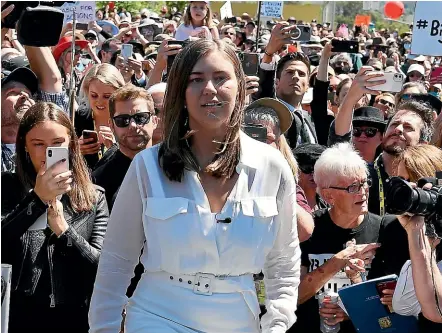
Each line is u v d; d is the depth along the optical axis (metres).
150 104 4.65
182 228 2.76
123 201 2.88
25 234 3.62
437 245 3.49
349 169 3.94
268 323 3.00
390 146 5.31
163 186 2.82
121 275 2.92
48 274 3.64
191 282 2.81
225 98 2.80
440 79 10.31
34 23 4.02
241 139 2.93
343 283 3.96
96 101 5.57
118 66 7.86
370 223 4.08
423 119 5.53
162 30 14.36
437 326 3.53
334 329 3.81
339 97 8.11
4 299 2.86
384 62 14.34
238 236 2.79
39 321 3.67
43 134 3.77
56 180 3.53
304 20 25.69
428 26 7.41
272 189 2.88
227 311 2.83
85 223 3.82
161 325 2.81
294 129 6.23
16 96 4.59
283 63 6.59
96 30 12.29
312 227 3.90
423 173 3.67
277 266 3.03
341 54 11.90
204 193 2.80
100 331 2.90
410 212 3.08
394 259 4.01
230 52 2.85
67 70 7.38
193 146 2.88
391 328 3.62
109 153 4.96
